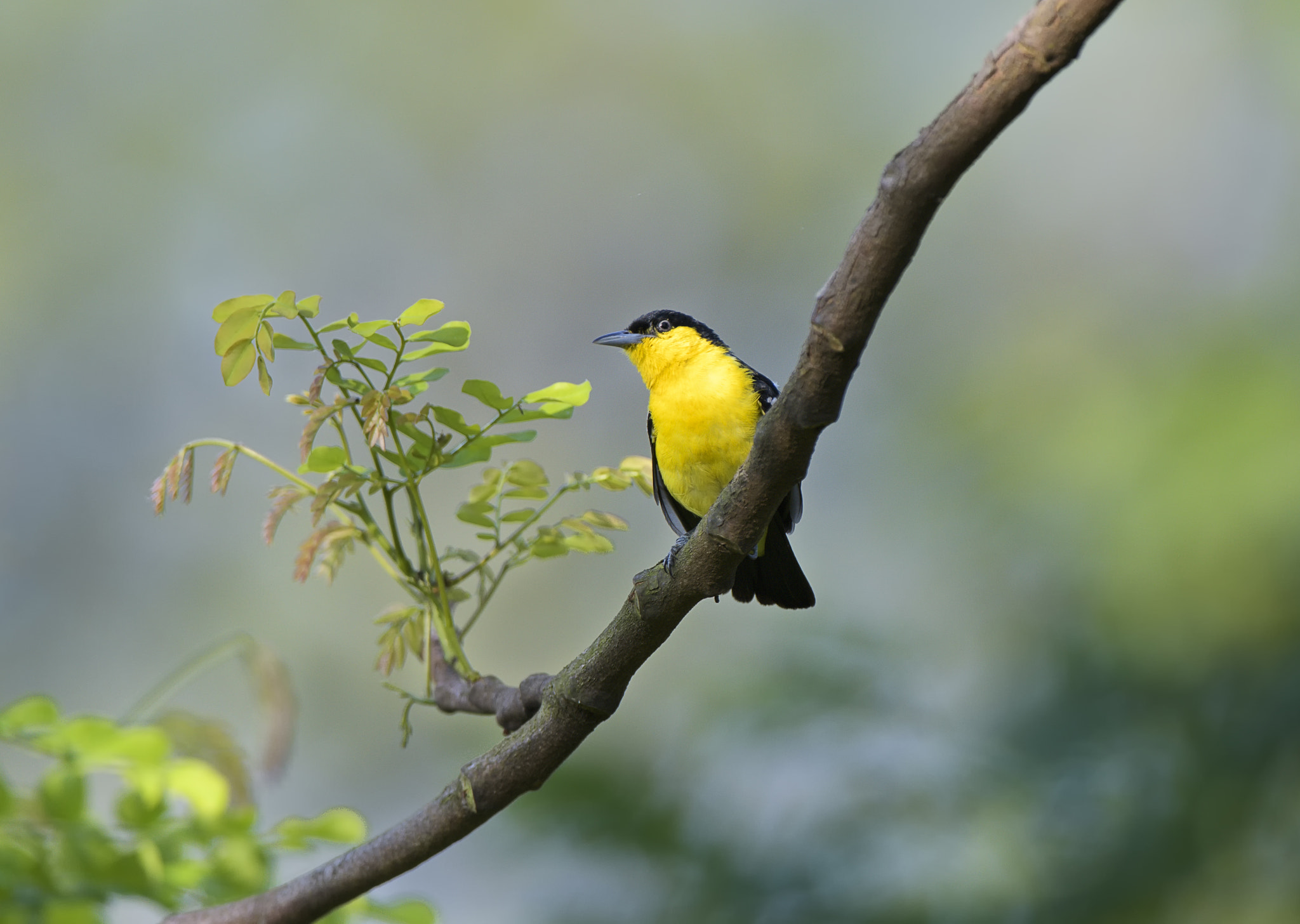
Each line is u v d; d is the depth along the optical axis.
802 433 3.60
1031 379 16.11
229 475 4.34
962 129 3.04
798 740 9.70
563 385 4.43
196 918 4.11
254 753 5.45
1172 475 11.95
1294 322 12.92
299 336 11.39
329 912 4.07
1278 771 9.16
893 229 3.20
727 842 9.19
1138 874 8.91
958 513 14.98
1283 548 10.85
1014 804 9.36
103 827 4.61
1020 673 10.38
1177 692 9.80
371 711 18.69
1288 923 8.76
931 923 8.82
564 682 3.98
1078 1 2.87
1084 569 11.72
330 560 4.69
